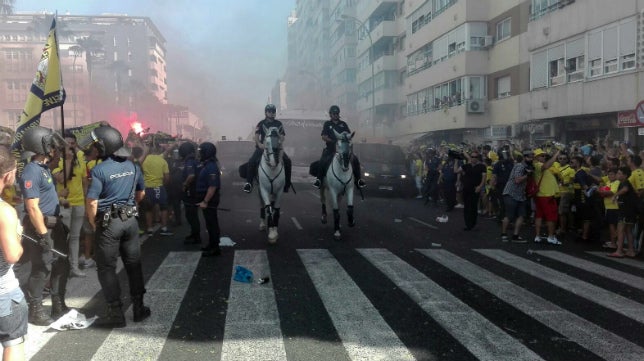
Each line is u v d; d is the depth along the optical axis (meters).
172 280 6.44
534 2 23.30
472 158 10.98
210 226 7.82
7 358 3.02
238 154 19.52
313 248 8.62
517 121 25.27
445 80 31.28
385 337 4.53
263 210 10.27
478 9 28.22
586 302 5.61
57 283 5.04
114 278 4.80
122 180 4.81
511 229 11.24
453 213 13.94
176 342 4.39
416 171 19.53
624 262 7.76
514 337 4.55
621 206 8.11
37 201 4.57
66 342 4.41
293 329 4.71
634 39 17.02
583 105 19.61
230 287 6.12
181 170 11.03
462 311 5.26
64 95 6.72
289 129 20.62
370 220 12.33
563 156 10.62
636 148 12.98
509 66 26.17
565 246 9.15
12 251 2.84
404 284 6.29
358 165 10.05
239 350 4.22
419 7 36.31
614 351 4.26
